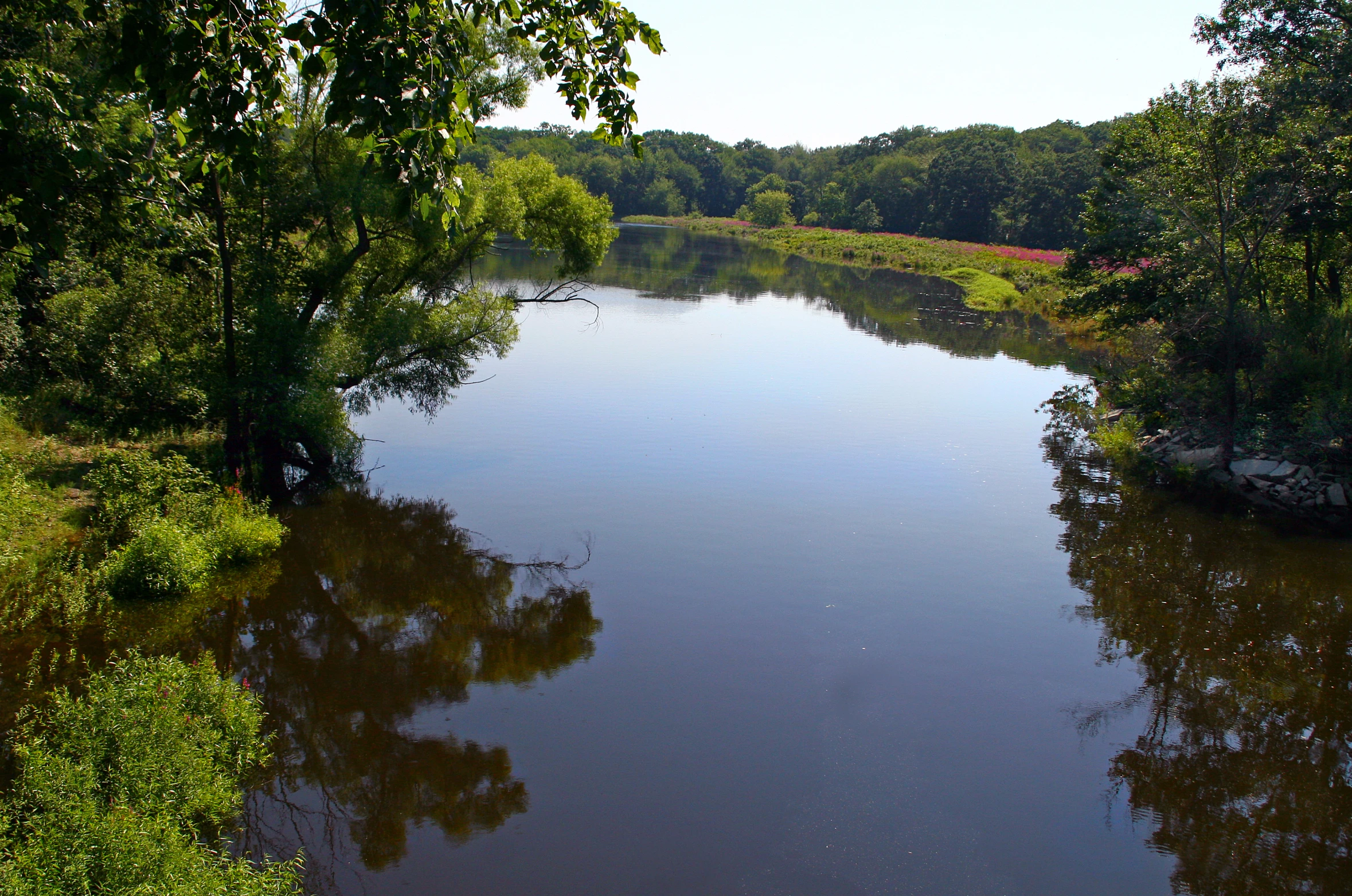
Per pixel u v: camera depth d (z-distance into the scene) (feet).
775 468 66.54
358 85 14.14
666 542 52.49
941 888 26.43
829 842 28.14
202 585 44.14
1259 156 65.77
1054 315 147.33
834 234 361.51
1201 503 61.62
